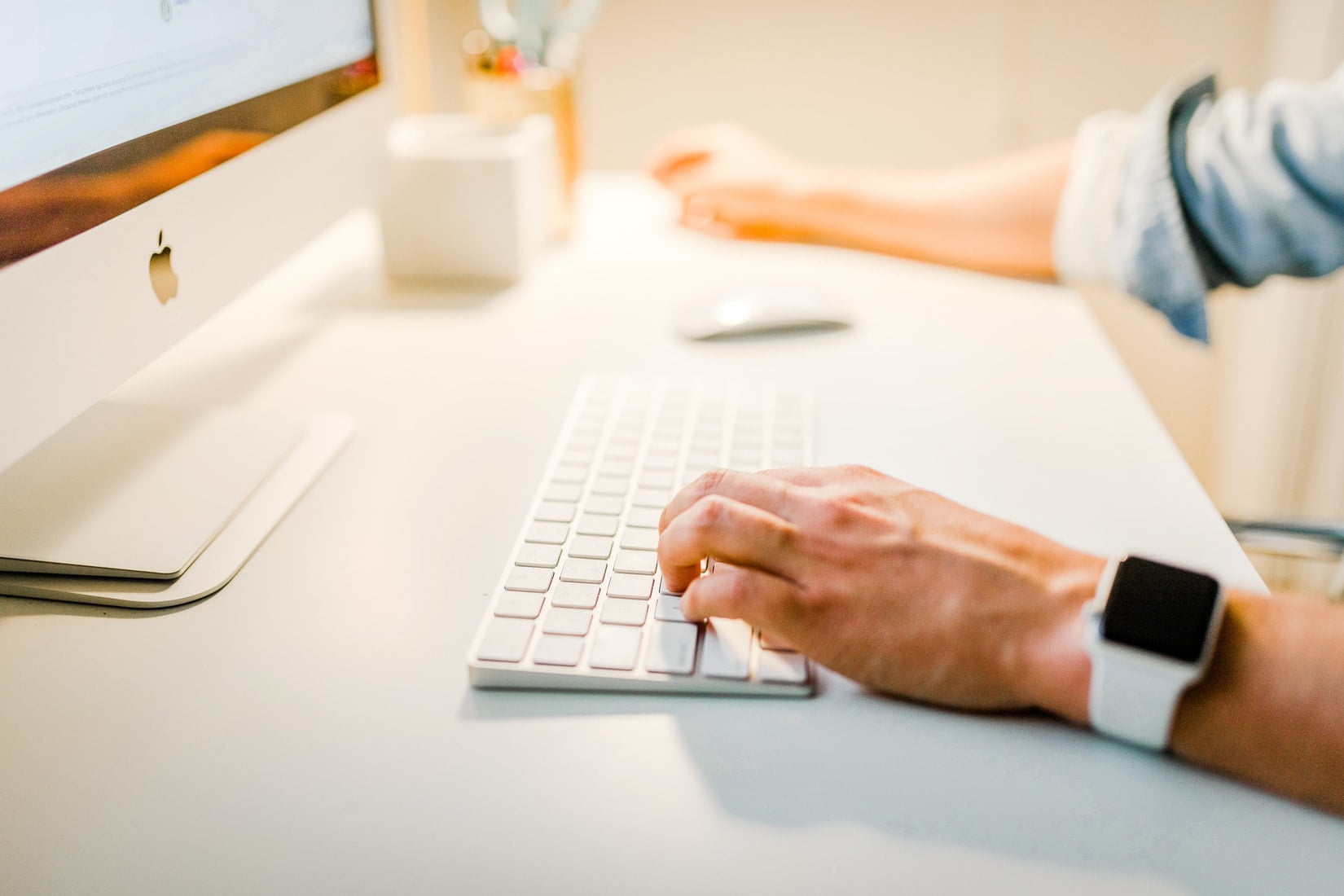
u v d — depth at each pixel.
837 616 0.37
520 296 0.80
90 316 0.40
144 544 0.43
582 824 0.31
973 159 1.30
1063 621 0.36
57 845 0.30
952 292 0.83
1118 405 0.62
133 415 0.55
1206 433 1.43
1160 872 0.29
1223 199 0.72
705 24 1.27
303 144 0.61
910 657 0.36
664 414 0.57
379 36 0.75
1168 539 0.47
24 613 0.41
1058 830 0.31
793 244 0.95
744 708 0.36
